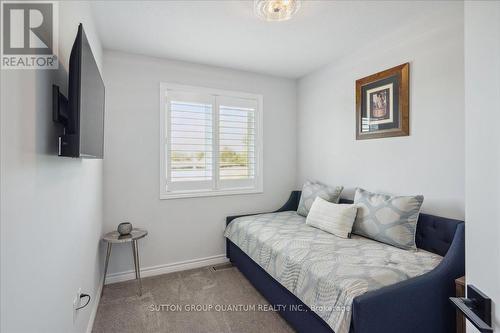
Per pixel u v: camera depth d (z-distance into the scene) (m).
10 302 0.71
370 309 1.29
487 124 0.75
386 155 2.43
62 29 1.21
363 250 1.94
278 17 1.99
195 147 3.08
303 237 2.27
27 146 0.82
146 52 2.75
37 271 0.90
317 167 3.32
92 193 2.00
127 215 2.75
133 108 2.77
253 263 2.51
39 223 0.92
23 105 0.80
